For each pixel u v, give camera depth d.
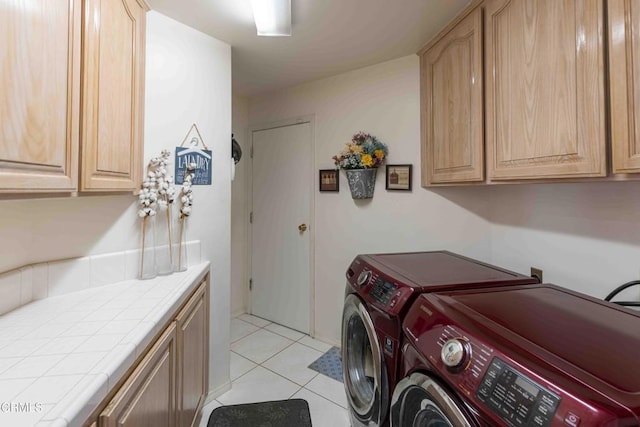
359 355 1.61
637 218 1.21
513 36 1.30
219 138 2.04
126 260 1.59
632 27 0.85
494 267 1.48
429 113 2.06
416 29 1.90
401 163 2.33
